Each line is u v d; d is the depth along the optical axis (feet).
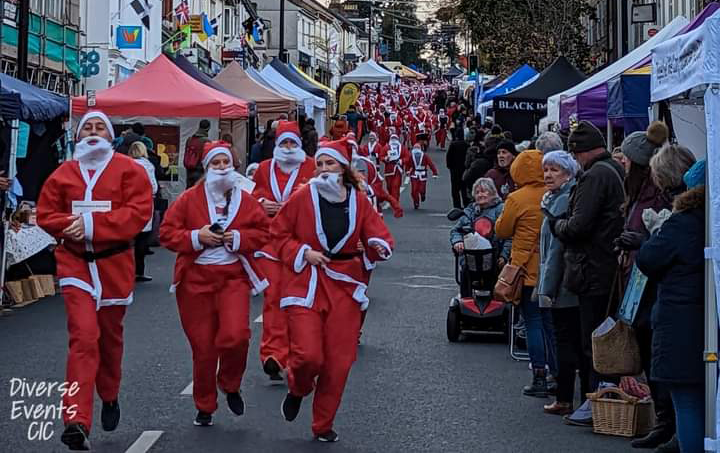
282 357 33.78
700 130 32.58
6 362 36.63
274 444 26.86
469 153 76.54
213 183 28.07
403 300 51.13
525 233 31.96
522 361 37.65
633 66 51.85
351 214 26.81
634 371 26.00
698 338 22.77
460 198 94.63
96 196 26.25
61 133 59.88
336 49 297.33
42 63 99.66
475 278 40.86
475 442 27.27
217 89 91.30
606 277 27.40
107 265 26.30
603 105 60.44
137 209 26.21
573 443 27.25
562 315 29.60
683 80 22.97
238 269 28.19
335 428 28.50
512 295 31.91
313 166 37.17
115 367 27.20
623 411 27.76
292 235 26.96
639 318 25.57
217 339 27.86
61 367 35.83
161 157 86.28
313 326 26.55
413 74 349.20
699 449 23.11
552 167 29.01
